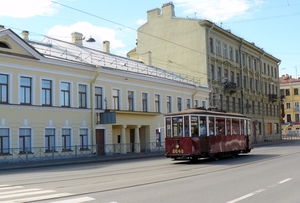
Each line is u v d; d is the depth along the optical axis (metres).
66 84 28.89
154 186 11.97
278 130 71.69
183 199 9.58
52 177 15.57
